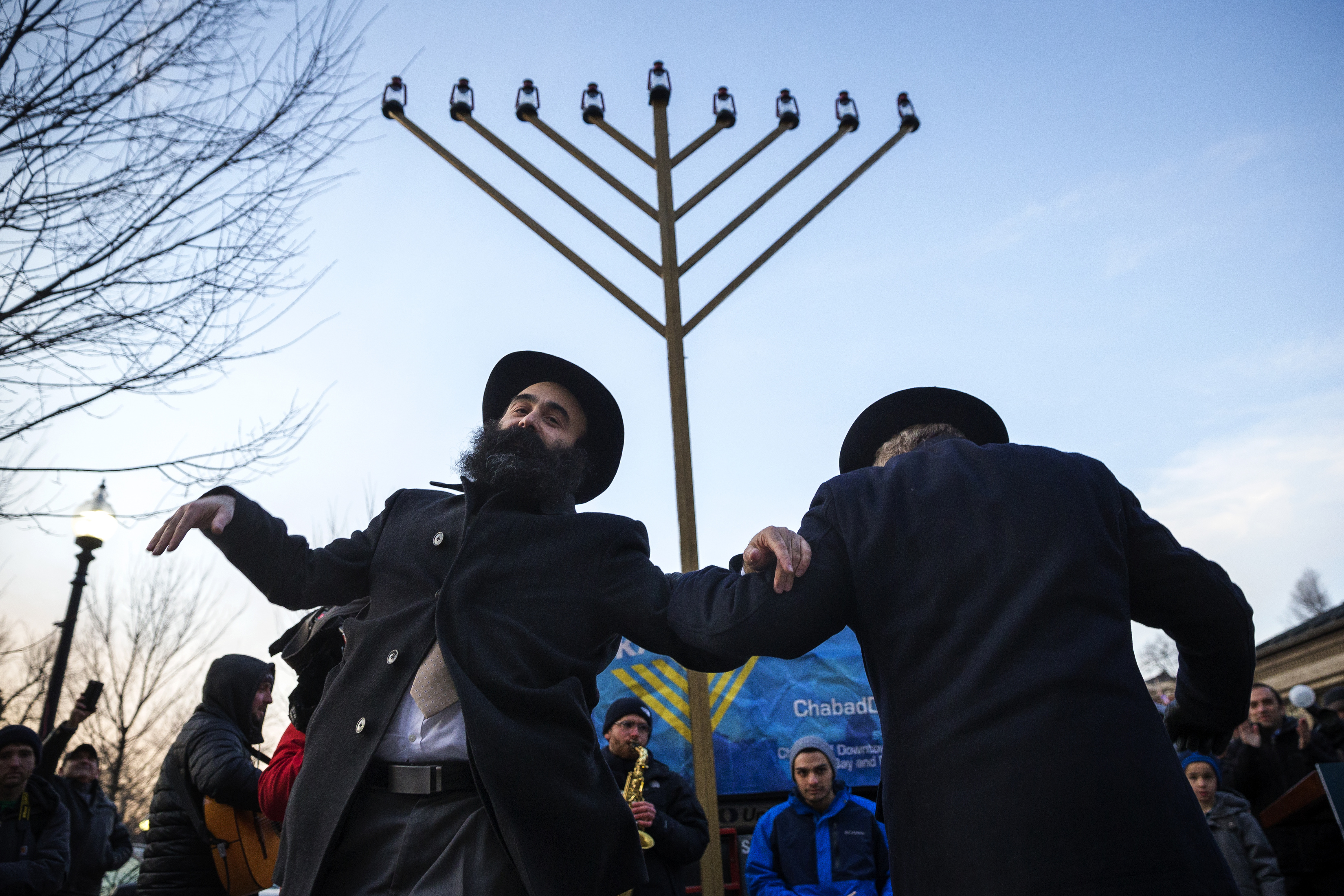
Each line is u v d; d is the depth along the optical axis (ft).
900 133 19.69
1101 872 4.01
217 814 9.67
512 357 8.09
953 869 4.27
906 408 6.82
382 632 6.23
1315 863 13.87
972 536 4.98
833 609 5.35
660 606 6.23
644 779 11.94
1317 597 118.62
